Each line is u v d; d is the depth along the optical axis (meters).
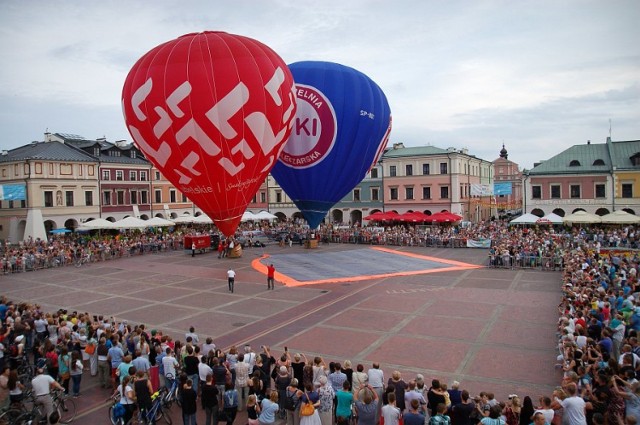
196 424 12.14
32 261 40.25
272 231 58.62
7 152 67.00
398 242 51.97
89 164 64.25
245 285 31.22
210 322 22.20
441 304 25.03
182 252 49.81
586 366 12.21
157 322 22.33
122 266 40.94
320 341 19.06
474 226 58.69
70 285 32.56
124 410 12.05
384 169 74.38
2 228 61.97
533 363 16.36
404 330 20.39
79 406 13.92
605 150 60.34
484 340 18.91
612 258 29.98
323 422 11.16
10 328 16.69
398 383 11.71
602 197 57.94
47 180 59.62
